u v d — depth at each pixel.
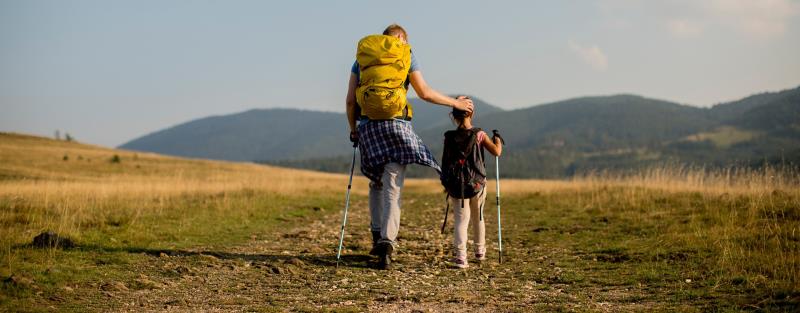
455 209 9.74
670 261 9.54
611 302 7.18
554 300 7.32
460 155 9.54
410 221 17.08
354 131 9.84
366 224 16.20
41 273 8.27
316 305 7.03
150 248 10.87
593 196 19.81
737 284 7.76
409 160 9.20
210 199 20.88
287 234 13.50
